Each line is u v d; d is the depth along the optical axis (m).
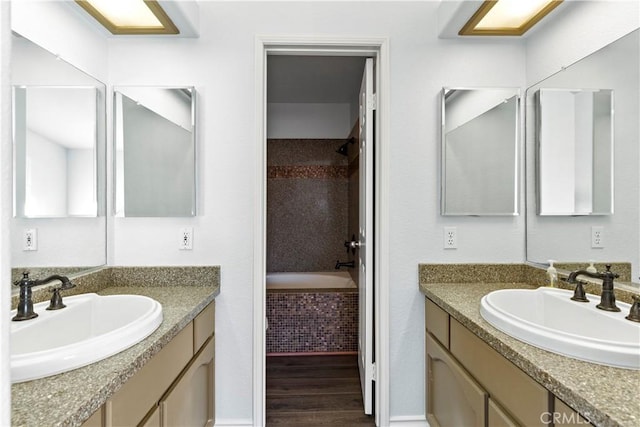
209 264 1.72
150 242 1.71
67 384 0.74
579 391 0.70
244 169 1.73
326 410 1.92
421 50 1.75
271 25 1.72
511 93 1.75
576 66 1.42
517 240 1.77
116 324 1.29
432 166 1.76
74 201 1.45
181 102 1.70
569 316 1.21
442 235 1.76
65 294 1.37
